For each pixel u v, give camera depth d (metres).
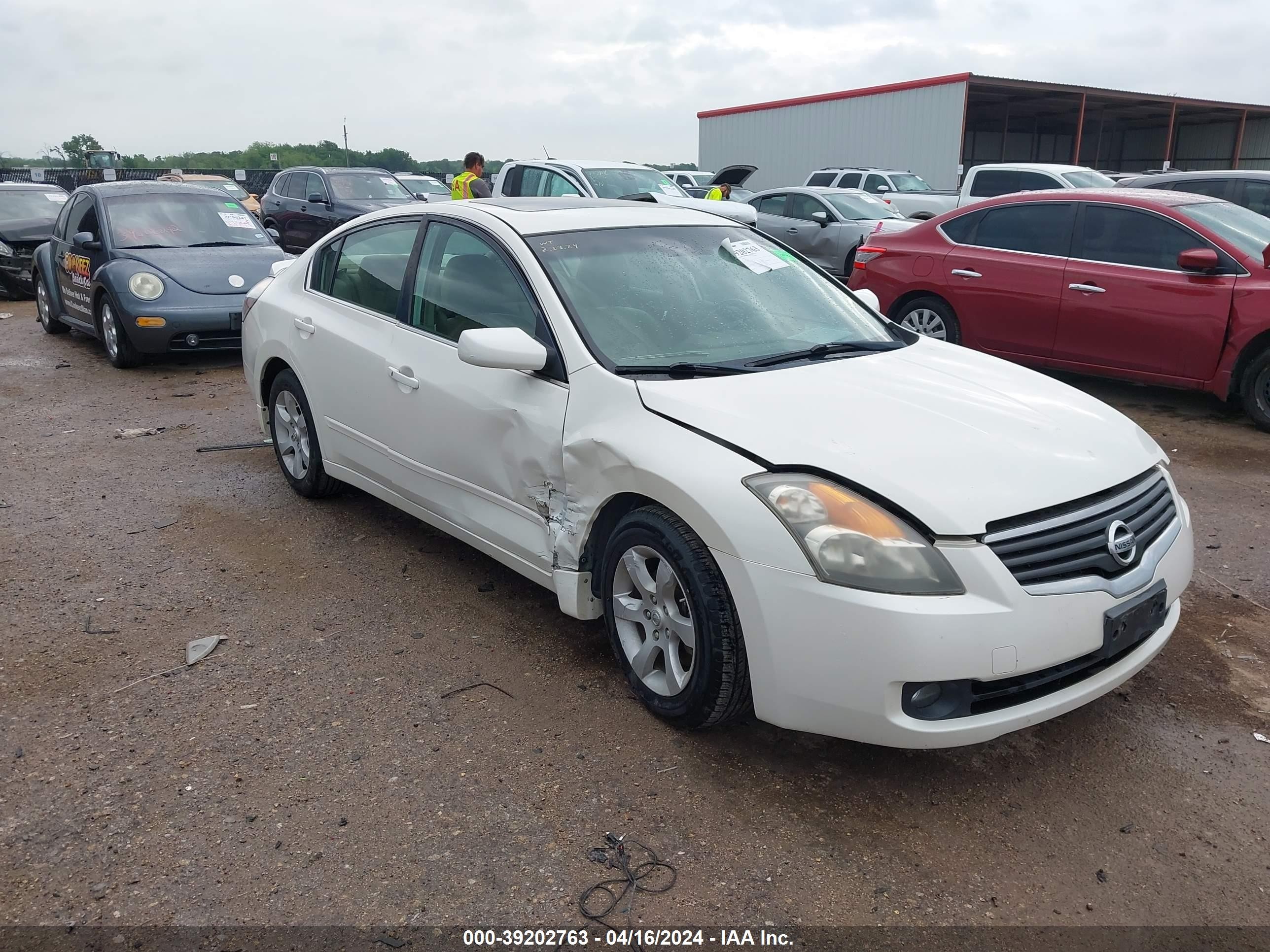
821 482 2.70
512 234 3.78
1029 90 26.69
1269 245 6.44
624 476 3.07
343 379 4.50
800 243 14.51
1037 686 2.70
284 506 5.25
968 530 2.58
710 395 3.11
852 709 2.63
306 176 17.12
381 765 2.98
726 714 2.97
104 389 8.12
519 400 3.49
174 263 8.78
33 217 14.04
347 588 4.24
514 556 3.66
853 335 3.90
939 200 17.59
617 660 3.40
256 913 2.40
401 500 4.34
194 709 3.29
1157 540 3.00
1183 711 3.29
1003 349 7.74
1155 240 6.96
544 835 2.67
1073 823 2.74
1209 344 6.62
